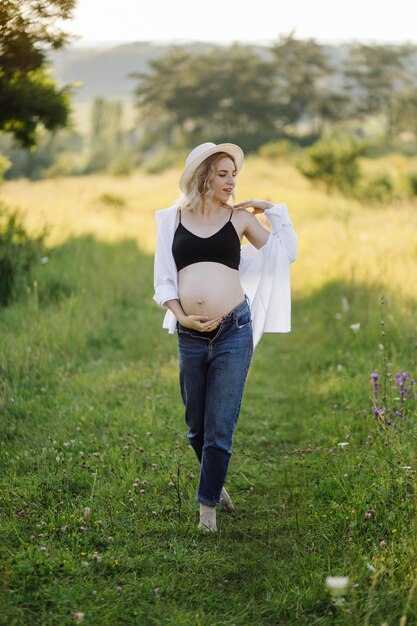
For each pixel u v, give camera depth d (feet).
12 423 19.89
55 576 12.52
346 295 33.68
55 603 11.79
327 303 35.53
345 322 30.48
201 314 14.61
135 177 171.83
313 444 19.48
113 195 91.04
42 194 84.53
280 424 21.83
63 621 11.30
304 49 371.35
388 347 25.39
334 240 48.88
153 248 53.72
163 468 17.38
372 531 13.92
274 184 115.14
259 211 15.85
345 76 388.98
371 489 15.19
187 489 16.35
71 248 43.29
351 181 96.84
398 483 14.80
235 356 14.66
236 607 12.03
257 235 15.61
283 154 192.65
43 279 33.71
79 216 65.26
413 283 30.76
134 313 35.99
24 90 31.22
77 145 418.72
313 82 372.38
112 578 12.67
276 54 371.35
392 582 12.05
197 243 14.85
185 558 13.38
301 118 377.09
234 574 13.12
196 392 15.03
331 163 97.40
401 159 119.96
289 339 33.24
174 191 110.11
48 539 13.69
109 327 32.07
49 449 17.99
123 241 53.67
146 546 13.73
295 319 36.47
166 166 291.99
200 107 347.77
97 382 24.06
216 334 14.61
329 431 20.07
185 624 11.36
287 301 15.96
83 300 33.60
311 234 55.62
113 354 28.58
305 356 28.96
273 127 353.10
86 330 29.76
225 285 14.73
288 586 12.39
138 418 20.57
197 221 15.08
